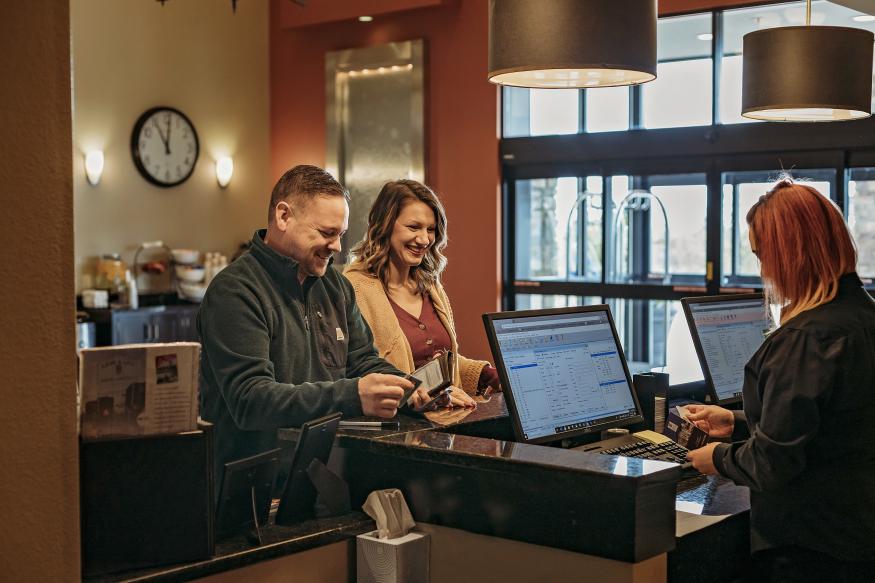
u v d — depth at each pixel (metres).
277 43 9.06
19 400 1.41
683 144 6.95
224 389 2.31
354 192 8.52
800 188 2.18
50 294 1.44
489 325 2.47
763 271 2.20
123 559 1.68
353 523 2.01
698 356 3.18
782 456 2.03
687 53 6.93
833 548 2.08
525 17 2.29
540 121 7.64
